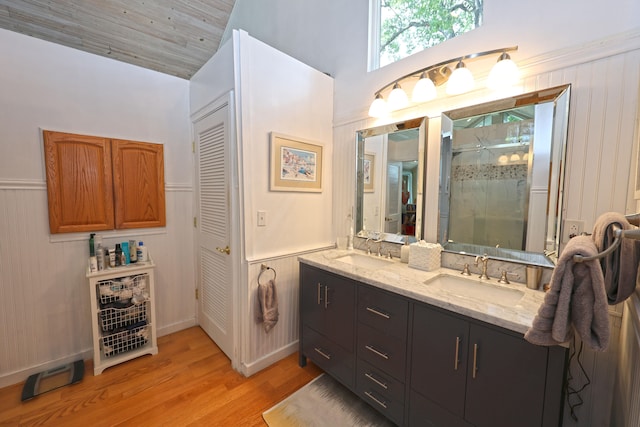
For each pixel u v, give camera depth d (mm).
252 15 2982
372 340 1506
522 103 1394
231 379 1882
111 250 2037
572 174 1278
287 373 1953
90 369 1948
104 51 2473
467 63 1596
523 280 1427
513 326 984
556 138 1307
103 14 2238
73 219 1963
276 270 2033
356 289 1583
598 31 1188
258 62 1838
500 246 1525
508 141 1472
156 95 2322
